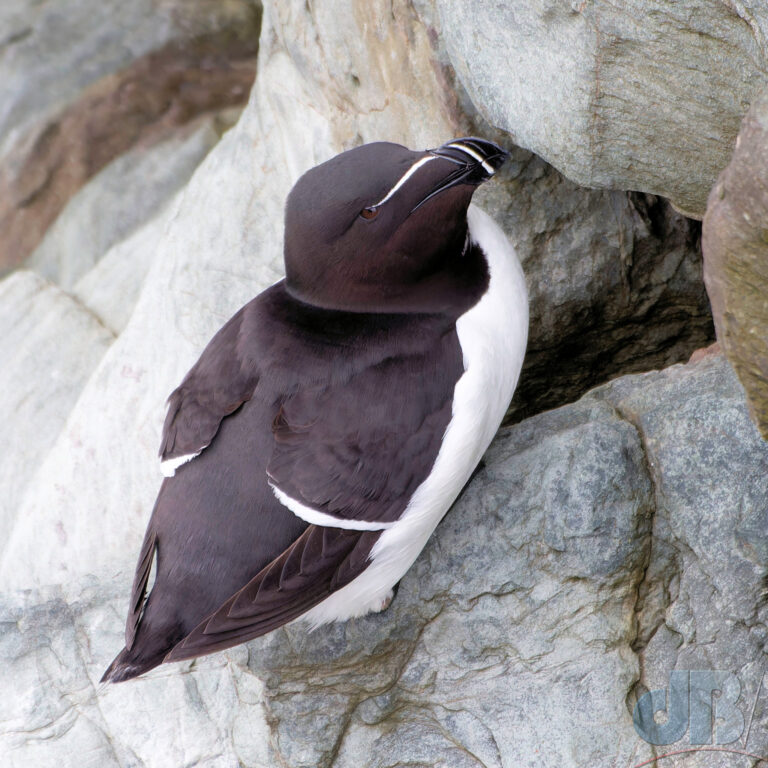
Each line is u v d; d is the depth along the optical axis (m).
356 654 7.39
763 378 5.62
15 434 11.92
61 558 10.01
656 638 7.27
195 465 6.54
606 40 6.02
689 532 7.10
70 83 14.81
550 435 7.45
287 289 6.98
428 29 7.59
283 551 6.34
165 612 6.39
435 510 6.61
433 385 6.42
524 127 6.89
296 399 6.41
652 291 8.53
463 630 7.39
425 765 7.47
